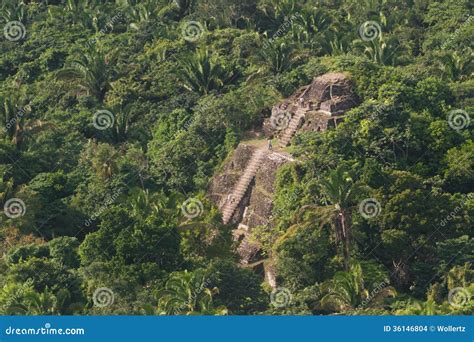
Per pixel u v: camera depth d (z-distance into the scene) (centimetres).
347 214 6750
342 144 7694
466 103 8181
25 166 8375
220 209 8069
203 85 9294
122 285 6431
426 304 5884
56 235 7781
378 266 6725
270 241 7338
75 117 9362
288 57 9144
